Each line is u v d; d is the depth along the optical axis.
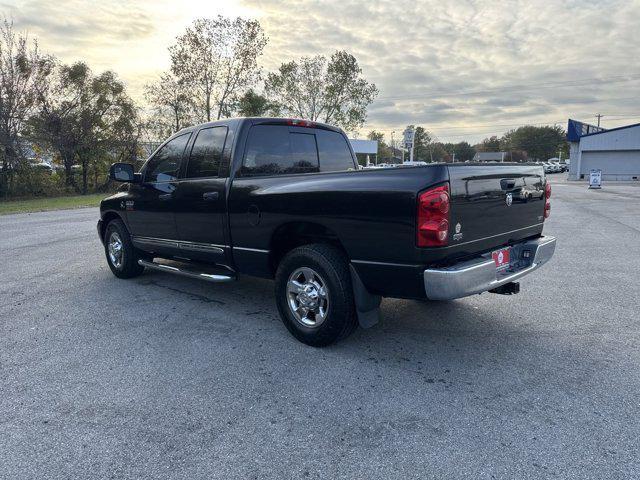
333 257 3.58
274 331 4.21
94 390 3.15
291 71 37.50
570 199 18.91
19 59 26.22
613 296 5.18
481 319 4.49
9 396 3.08
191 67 31.53
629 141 37.41
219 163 4.46
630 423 2.69
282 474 2.30
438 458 2.40
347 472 2.31
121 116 32.09
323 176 3.64
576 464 2.33
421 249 3.08
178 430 2.68
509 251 3.93
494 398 3.00
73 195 29.62
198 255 4.83
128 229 5.83
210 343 3.95
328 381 3.25
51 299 5.28
